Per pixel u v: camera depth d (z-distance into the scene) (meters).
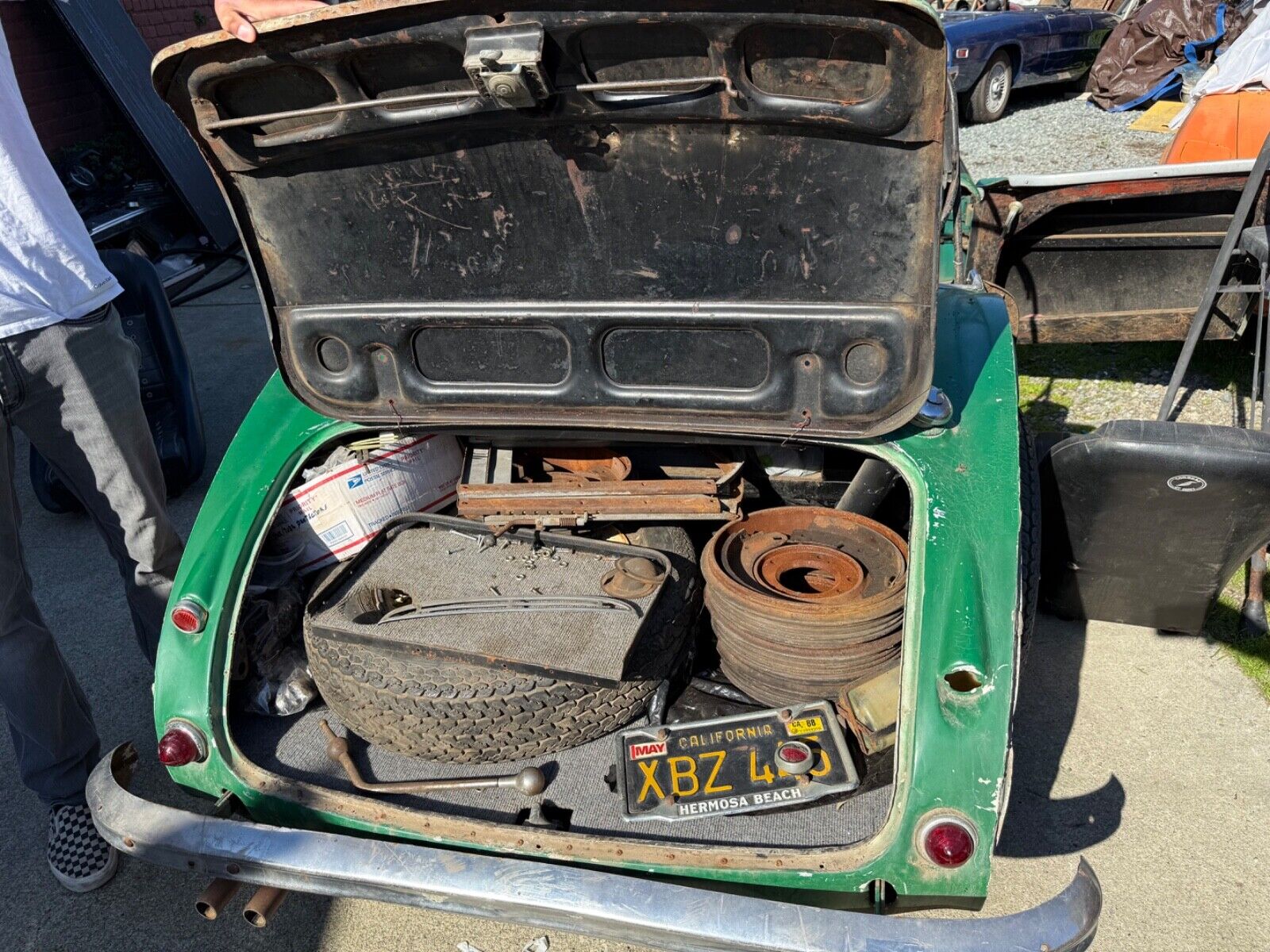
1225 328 4.08
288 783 1.94
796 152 1.62
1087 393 4.39
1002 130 8.82
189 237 7.31
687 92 1.54
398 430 2.22
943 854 1.61
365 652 2.00
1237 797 2.43
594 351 1.96
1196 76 8.67
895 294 1.75
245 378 5.41
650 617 2.09
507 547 2.23
